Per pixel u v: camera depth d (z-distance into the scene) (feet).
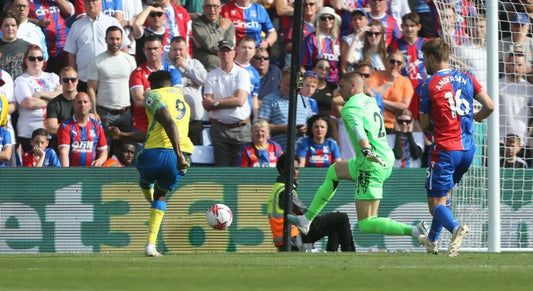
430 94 96.63
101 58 141.59
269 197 126.93
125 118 142.72
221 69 144.36
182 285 53.47
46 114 139.44
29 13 154.81
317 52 155.33
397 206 130.62
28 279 58.75
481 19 135.54
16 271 67.77
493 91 115.24
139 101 139.85
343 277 61.16
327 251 119.65
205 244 126.11
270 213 121.39
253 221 126.93
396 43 160.76
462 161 97.40
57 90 144.25
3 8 159.43
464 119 97.30
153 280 57.88
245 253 113.80
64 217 124.36
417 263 81.66
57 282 55.93
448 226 93.81
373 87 148.46
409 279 59.57
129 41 150.61
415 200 131.13
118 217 125.29
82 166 130.31
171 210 125.70
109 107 141.49
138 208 125.59
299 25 113.80
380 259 90.33
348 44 156.15
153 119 96.68
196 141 146.20
